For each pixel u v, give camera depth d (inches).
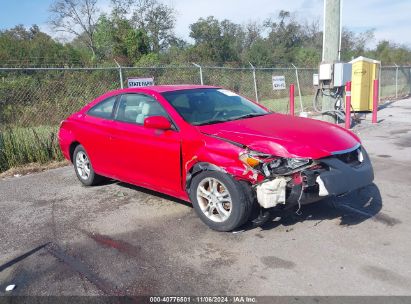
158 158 189.8
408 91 932.0
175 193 189.3
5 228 188.7
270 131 167.2
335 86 414.6
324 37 411.8
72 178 274.7
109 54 1091.9
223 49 1349.7
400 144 341.4
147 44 1151.6
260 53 1483.8
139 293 129.0
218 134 167.9
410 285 126.3
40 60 849.5
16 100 434.0
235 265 143.2
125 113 214.1
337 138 167.2
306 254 148.4
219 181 163.0
